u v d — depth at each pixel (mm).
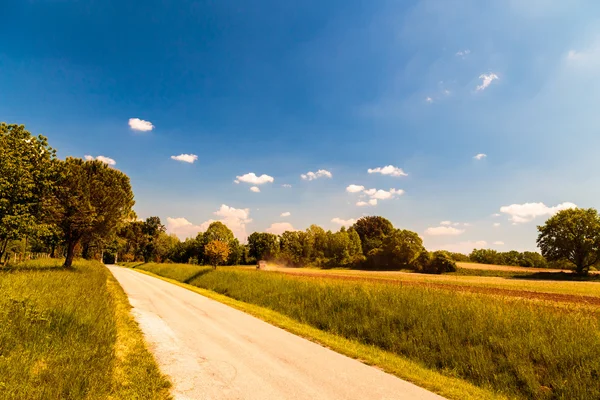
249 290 20516
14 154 22281
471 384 7516
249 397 5473
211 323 11680
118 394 5266
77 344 6934
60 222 28188
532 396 6949
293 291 17484
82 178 28219
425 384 6664
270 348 8711
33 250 54938
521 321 9164
